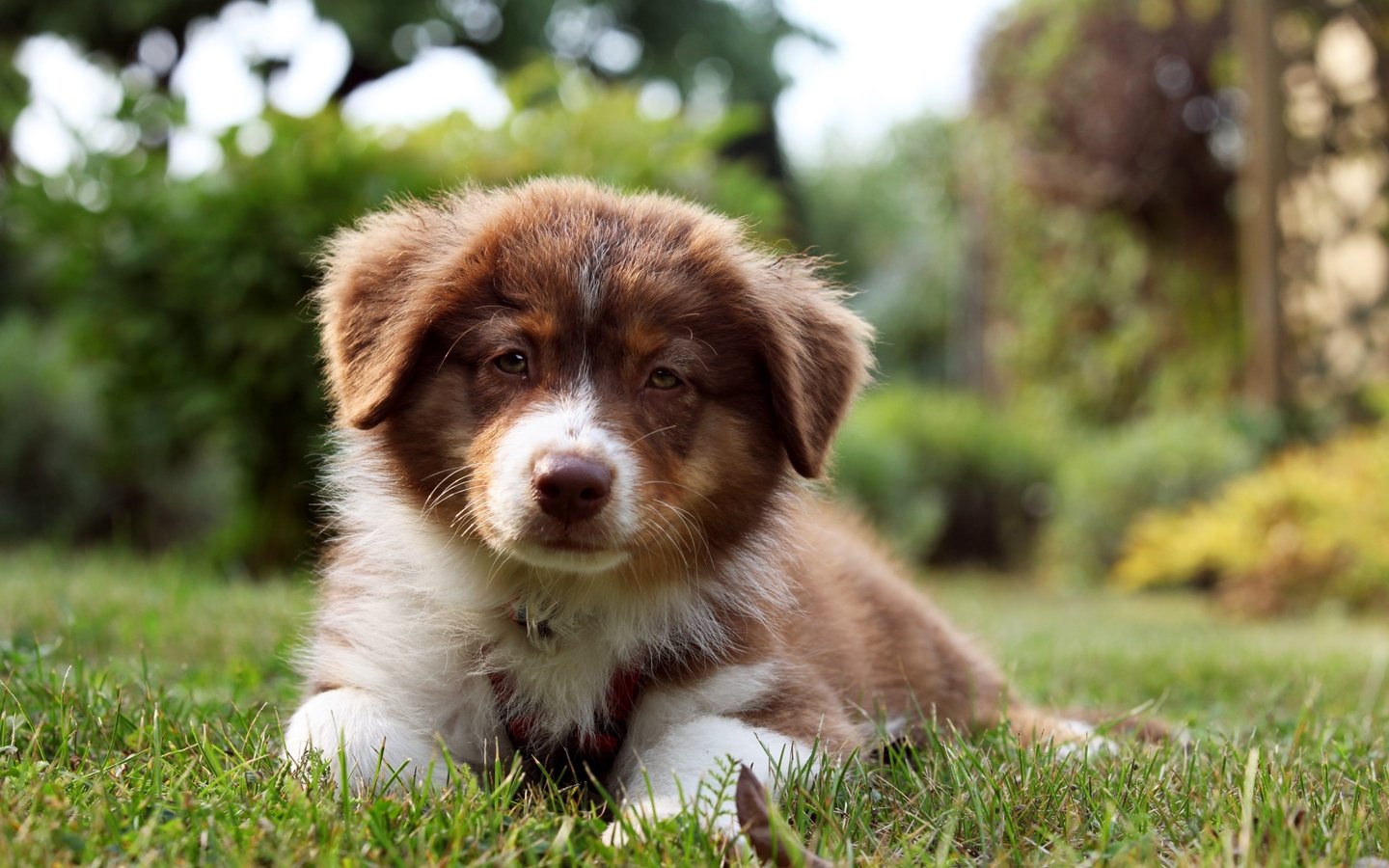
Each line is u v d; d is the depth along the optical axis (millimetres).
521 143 1582
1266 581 1811
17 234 1660
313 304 1387
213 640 990
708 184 1637
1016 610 1777
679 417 748
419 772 709
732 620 760
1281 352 2174
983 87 2949
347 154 1475
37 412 2170
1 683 766
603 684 748
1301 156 2186
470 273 747
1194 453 2250
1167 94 2564
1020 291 3004
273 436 1543
